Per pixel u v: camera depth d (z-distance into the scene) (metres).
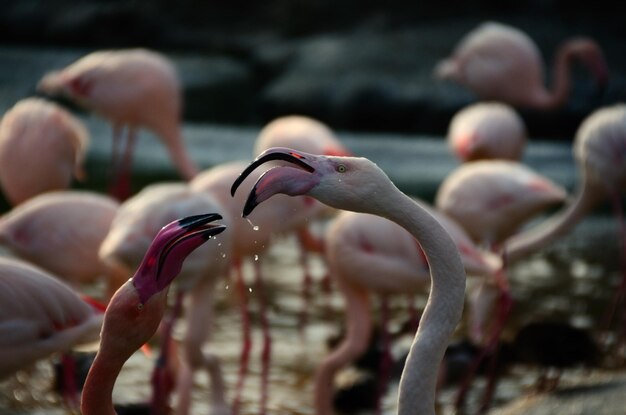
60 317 5.93
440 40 23.64
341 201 3.78
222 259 8.12
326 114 22.12
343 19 26.31
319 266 12.71
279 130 12.48
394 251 8.55
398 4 26.16
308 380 8.98
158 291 3.78
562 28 24.30
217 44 26.64
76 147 11.62
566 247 13.41
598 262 12.67
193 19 27.41
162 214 7.88
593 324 10.16
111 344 3.82
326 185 3.75
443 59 22.91
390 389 8.80
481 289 9.84
